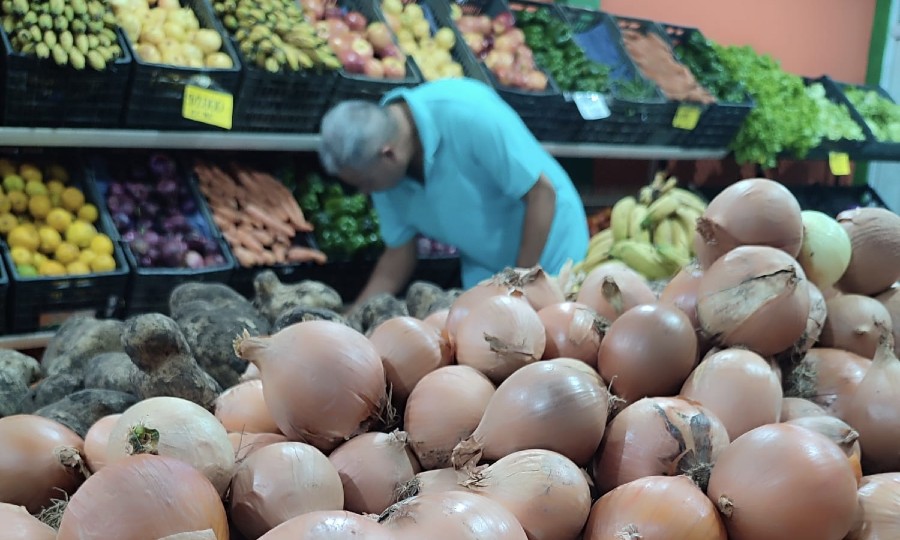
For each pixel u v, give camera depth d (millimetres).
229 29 2264
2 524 584
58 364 1171
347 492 697
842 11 4207
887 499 683
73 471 713
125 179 2344
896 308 1063
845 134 3441
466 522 553
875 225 1067
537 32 2973
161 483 550
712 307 850
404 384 821
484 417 727
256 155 2662
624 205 2180
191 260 2191
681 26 3434
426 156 1852
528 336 820
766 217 913
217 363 1059
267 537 525
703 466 671
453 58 2758
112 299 2051
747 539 631
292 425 732
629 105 2752
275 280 1435
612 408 752
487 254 2121
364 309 1376
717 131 3088
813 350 963
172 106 2027
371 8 2689
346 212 2516
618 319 836
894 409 811
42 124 1898
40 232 2064
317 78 2199
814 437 649
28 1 1876
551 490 628
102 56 1872
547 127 2645
